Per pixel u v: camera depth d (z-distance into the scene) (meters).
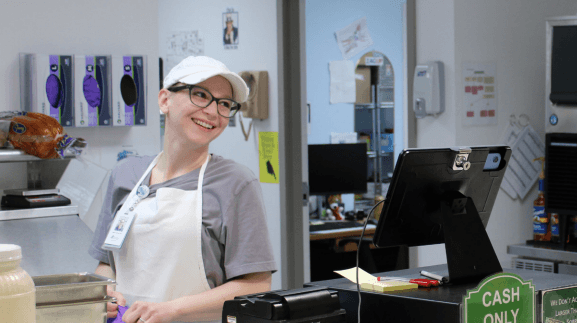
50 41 2.99
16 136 2.63
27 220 2.63
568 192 3.31
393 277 1.54
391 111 5.08
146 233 1.95
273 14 4.02
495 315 1.30
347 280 1.58
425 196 1.52
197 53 4.32
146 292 1.94
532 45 3.88
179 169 2.03
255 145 4.21
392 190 1.46
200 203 1.93
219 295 1.85
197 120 1.93
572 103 3.30
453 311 1.25
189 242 1.91
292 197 4.08
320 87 4.98
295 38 4.02
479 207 1.66
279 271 4.13
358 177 4.80
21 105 2.90
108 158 3.15
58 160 2.96
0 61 2.85
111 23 3.17
